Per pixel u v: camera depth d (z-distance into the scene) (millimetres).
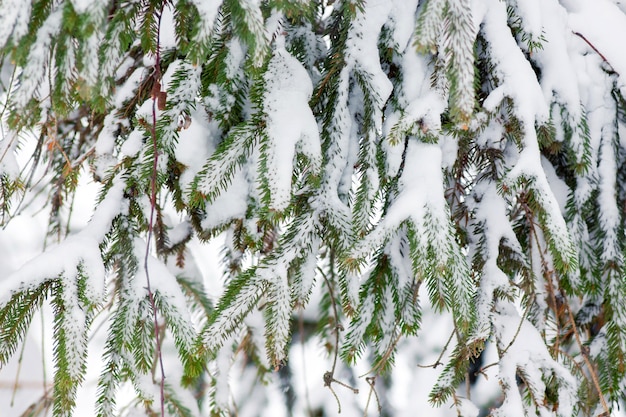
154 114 1381
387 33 1452
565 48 1497
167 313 1424
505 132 1476
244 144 1406
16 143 1493
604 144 1526
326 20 1562
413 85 1442
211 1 1344
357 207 1425
